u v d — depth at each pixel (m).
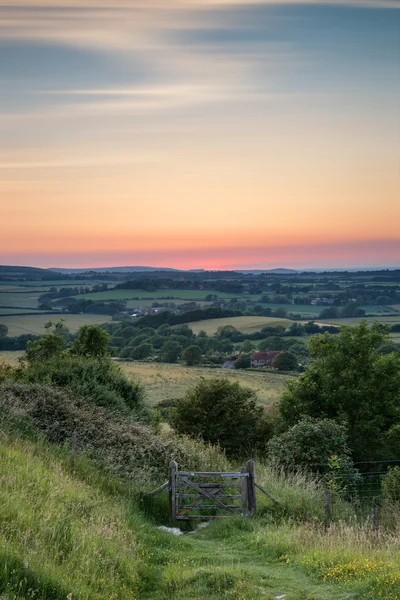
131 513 14.03
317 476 19.78
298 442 22.38
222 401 32.12
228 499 15.91
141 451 18.36
